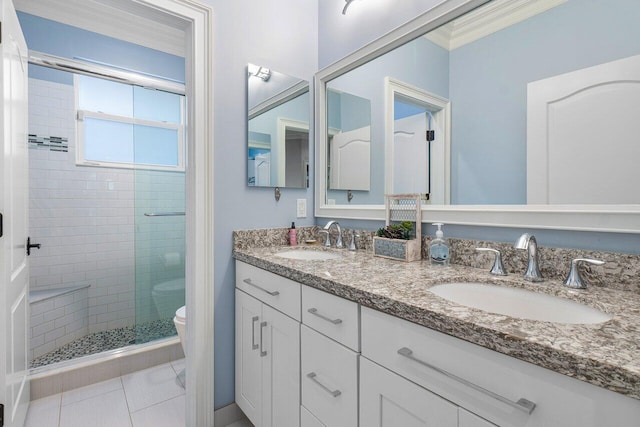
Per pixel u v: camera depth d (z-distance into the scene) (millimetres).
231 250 1586
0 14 1122
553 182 987
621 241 852
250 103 1645
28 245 1648
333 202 1819
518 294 922
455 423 651
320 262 1255
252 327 1407
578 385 491
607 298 776
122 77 2332
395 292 828
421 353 717
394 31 1446
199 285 1467
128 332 2705
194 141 1461
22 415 1473
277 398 1243
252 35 1661
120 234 2814
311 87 1907
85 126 2650
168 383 1926
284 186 1776
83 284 2633
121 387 1878
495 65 1134
